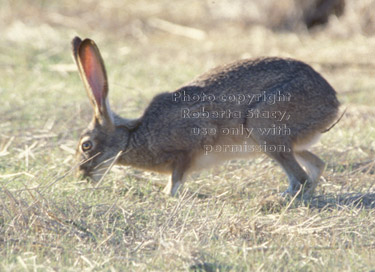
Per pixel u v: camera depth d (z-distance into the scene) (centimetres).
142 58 4734
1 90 3694
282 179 2495
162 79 4103
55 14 6041
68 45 4969
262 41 5262
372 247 1797
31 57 4606
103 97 2280
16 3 6338
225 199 2253
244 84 2316
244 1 5853
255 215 2022
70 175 2389
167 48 5103
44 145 2773
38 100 3494
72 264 1656
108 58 4662
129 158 2389
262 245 1786
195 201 2142
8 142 2797
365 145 2898
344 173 2528
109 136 2348
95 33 5497
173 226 1909
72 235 1841
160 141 2331
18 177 2317
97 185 2208
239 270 1619
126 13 6141
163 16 6072
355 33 5344
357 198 2217
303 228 1916
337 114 2427
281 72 2328
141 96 3562
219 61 4684
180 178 2331
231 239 1862
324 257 1709
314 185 2334
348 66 4516
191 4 6444
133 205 2108
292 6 5681
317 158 2409
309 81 2331
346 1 5512
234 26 5794
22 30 5331
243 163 2675
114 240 1819
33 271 1588
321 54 4812
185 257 1667
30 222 1891
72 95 3650
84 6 6381
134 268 1630
